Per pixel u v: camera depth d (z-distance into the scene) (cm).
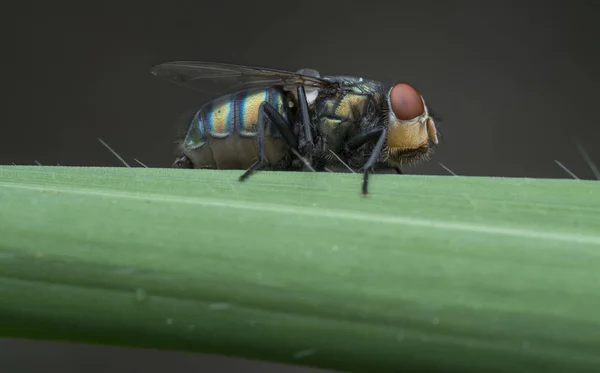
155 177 5
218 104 7
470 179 5
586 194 5
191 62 7
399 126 7
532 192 5
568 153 9
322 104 7
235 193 5
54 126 9
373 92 7
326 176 5
